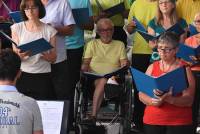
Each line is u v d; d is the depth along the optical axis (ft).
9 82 29.86
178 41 39.32
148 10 57.77
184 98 38.24
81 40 58.59
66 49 55.72
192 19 56.18
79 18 55.62
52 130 36.22
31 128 29.63
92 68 57.52
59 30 51.52
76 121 52.75
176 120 38.83
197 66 47.91
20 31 48.06
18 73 30.30
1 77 29.71
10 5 59.11
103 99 54.19
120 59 57.62
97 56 57.62
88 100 56.44
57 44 51.47
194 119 48.11
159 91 37.55
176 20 54.44
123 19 63.21
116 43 57.98
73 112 54.80
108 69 57.31
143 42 57.67
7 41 52.65
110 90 52.85
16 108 29.35
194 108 47.96
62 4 52.29
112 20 62.85
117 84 53.42
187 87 37.81
